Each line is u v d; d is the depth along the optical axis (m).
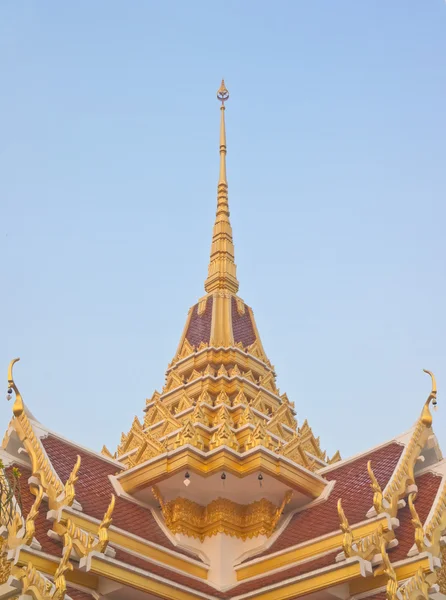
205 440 32.84
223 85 53.12
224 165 49.44
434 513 26.17
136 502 31.53
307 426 37.56
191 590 26.78
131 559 26.16
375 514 27.23
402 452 31.23
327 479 32.97
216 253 45.22
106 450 38.25
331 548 27.39
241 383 37.50
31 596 22.78
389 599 23.50
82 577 24.88
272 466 30.78
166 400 38.72
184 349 41.09
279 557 28.66
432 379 29.91
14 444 28.08
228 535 30.94
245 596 27.22
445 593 25.27
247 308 43.22
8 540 23.47
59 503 25.75
